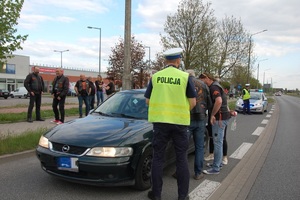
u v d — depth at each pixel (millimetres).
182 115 4102
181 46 24141
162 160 4242
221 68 26906
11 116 11648
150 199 4328
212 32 24844
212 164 6387
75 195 4406
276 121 16062
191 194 4695
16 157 6277
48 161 4453
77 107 18203
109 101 6215
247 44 28750
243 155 7512
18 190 4551
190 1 23969
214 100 5559
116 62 26016
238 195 4711
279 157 7406
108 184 4258
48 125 10016
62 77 10469
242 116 19172
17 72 59688
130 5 11656
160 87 4141
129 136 4527
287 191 4992
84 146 4266
